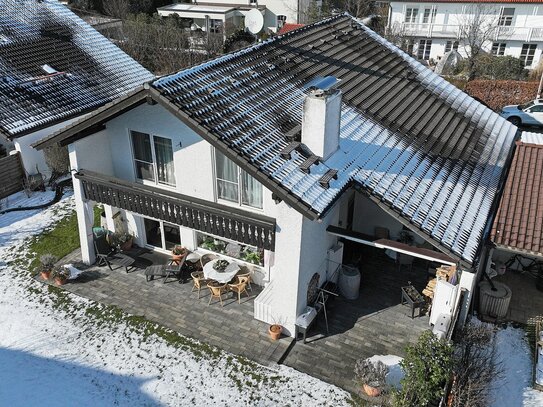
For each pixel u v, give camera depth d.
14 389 12.64
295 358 13.40
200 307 15.23
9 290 16.20
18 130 20.92
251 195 14.45
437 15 43.06
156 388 12.58
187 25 55.53
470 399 11.14
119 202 15.45
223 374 12.94
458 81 34.94
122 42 40.41
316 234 13.61
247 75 15.03
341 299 15.59
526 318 14.79
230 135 12.08
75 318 14.94
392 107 17.42
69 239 18.92
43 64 24.95
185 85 13.01
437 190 14.31
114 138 16.23
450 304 13.72
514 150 17.56
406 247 13.15
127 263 16.53
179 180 15.53
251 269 16.05
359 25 23.58
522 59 41.69
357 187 13.11
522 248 14.12
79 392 12.52
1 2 26.53
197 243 17.03
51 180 22.83
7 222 20.22
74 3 54.88
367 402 12.06
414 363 11.37
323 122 12.55
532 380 12.75
